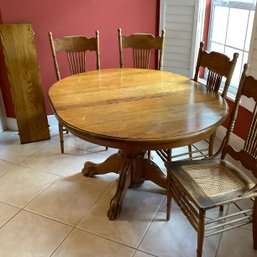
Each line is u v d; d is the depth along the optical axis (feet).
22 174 8.02
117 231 6.20
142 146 4.80
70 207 6.85
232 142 9.05
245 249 5.78
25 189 7.44
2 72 9.50
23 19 8.89
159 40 8.75
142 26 10.37
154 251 5.74
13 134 10.12
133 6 9.98
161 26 10.31
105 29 9.98
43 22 9.18
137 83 7.09
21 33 8.49
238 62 9.24
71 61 8.79
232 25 9.23
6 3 8.49
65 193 7.30
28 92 9.05
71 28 9.57
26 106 9.16
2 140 9.74
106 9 9.72
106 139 4.81
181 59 10.49
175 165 5.87
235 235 6.09
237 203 6.89
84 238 6.04
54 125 10.66
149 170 7.26
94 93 6.46
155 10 10.28
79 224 6.38
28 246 5.87
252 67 7.74
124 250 5.77
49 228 6.28
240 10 8.80
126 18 10.07
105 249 5.79
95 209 6.79
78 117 5.37
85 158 8.78
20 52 8.63
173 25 10.12
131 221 6.46
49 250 5.78
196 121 5.24
